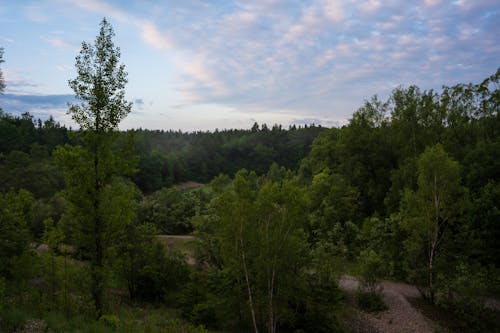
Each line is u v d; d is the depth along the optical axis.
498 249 21.95
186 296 18.86
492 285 19.23
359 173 40.88
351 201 37.97
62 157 11.70
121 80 12.34
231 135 154.00
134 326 13.12
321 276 18.08
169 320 16.28
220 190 59.53
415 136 39.47
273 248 15.38
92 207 12.02
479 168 28.20
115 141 12.60
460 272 18.98
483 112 37.50
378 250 26.19
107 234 12.55
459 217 21.69
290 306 17.97
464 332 17.31
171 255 23.48
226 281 17.55
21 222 17.42
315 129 144.00
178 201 48.97
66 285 13.42
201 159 115.38
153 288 21.00
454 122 39.19
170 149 144.12
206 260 22.95
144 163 86.00
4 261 15.77
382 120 44.00
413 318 18.28
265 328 17.25
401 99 41.59
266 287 15.95
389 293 21.95
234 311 17.30
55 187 51.88
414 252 21.41
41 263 15.16
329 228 34.31
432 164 20.55
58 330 10.33
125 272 20.23
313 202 39.28
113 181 12.90
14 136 72.75
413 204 21.67
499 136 33.16
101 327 11.29
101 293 13.11
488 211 21.94
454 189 20.34
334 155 48.00
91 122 12.07
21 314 10.91
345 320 17.81
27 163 54.22
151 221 44.62
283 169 90.62
